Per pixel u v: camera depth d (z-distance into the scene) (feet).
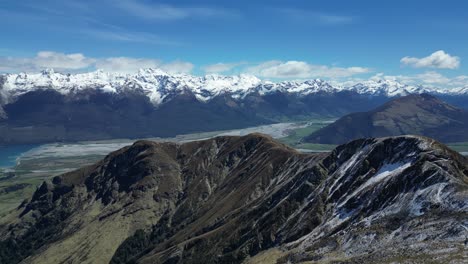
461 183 400.67
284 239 538.47
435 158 460.96
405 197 431.02
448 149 492.95
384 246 374.02
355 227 441.27
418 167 451.94
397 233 384.88
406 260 324.60
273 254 507.71
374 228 410.93
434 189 408.26
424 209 394.73
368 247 390.01
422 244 342.23
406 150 510.99
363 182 528.63
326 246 436.76
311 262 417.90
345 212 499.92
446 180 410.31
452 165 445.78
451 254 307.37
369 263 349.82
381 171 519.60
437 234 347.77
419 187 427.33
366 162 550.77
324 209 541.75
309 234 510.17
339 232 458.50
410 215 399.44
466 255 298.35
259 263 498.28
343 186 550.77
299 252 463.01
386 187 469.57
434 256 315.17
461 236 328.29
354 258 375.25
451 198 384.06
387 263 332.80
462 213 355.77
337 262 383.24
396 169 495.00
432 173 430.61
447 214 367.86
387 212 430.61
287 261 459.32
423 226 369.30
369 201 477.77
